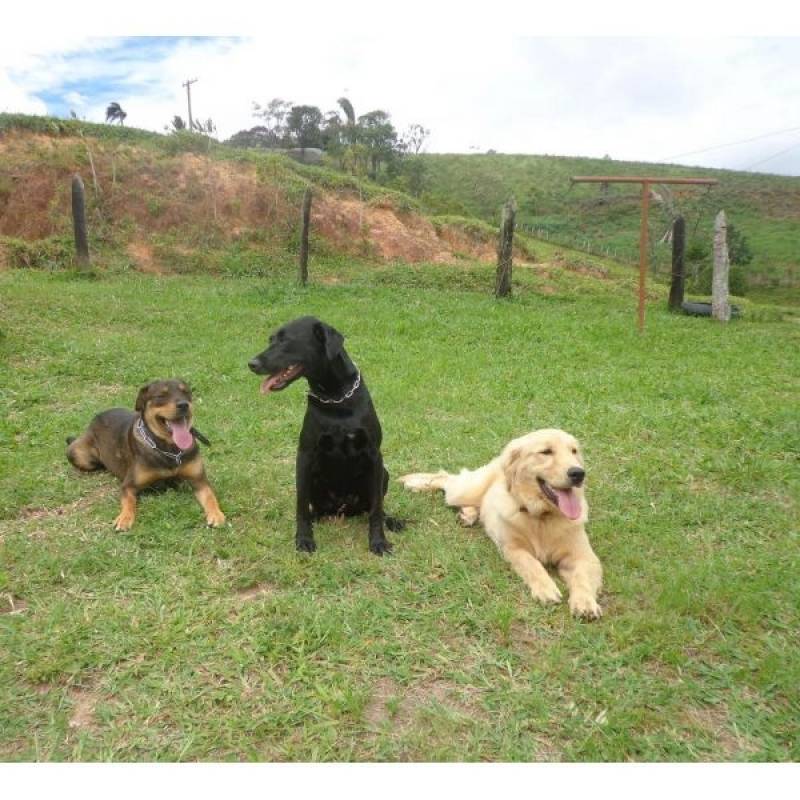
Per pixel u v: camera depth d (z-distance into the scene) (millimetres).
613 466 5891
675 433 6719
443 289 19609
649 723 2838
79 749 2674
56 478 5434
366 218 26328
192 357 9766
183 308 13578
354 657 3217
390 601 3699
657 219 50250
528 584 3840
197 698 2939
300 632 3350
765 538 4598
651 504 5082
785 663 3191
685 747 2711
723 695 3014
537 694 2951
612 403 7934
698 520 4801
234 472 5617
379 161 49344
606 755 2660
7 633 3389
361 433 4242
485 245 29828
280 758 2656
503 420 7145
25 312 11820
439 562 4121
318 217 24875
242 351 10266
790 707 2920
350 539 4484
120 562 4074
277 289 16688
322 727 2773
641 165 71438
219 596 3750
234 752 2676
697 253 37438
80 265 17812
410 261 25766
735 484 5477
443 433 6699
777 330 15141
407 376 9086
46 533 4523
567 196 59281
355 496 4629
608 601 3760
